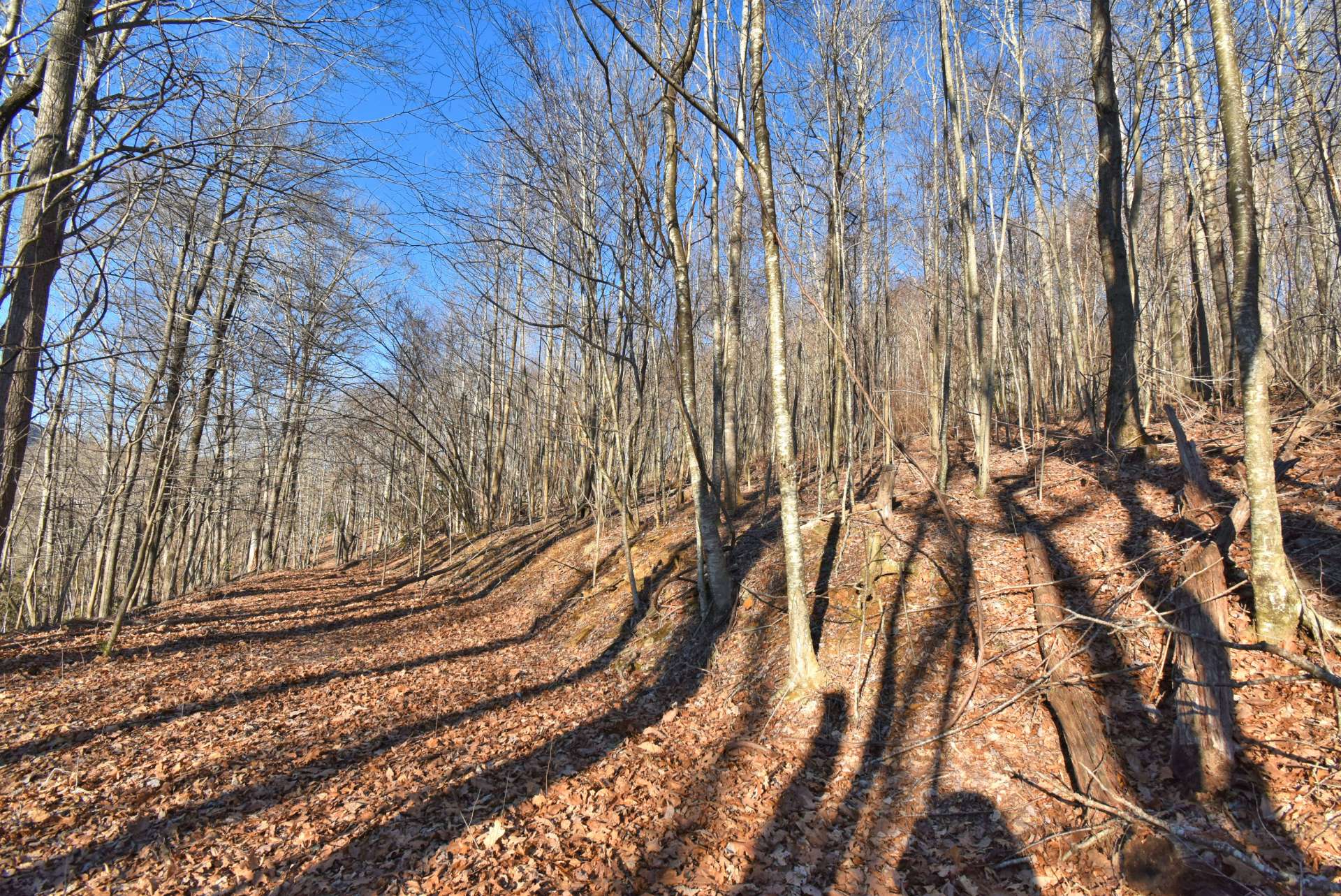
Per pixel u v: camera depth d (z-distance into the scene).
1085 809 4.42
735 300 13.81
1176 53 12.27
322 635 12.44
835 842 4.72
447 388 22.78
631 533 15.30
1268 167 11.81
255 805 5.29
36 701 7.41
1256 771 4.25
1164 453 9.57
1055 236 19.66
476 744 6.70
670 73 8.36
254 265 12.23
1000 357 18.61
